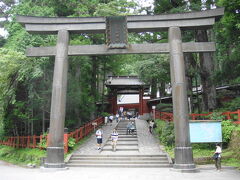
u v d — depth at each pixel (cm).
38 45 1997
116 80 3956
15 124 2339
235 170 1302
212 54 2562
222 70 1964
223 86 2558
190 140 1484
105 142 2073
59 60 1491
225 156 1484
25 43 1967
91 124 2617
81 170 1341
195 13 1495
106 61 2992
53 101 1441
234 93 2580
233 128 1572
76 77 2302
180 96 1388
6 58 1797
